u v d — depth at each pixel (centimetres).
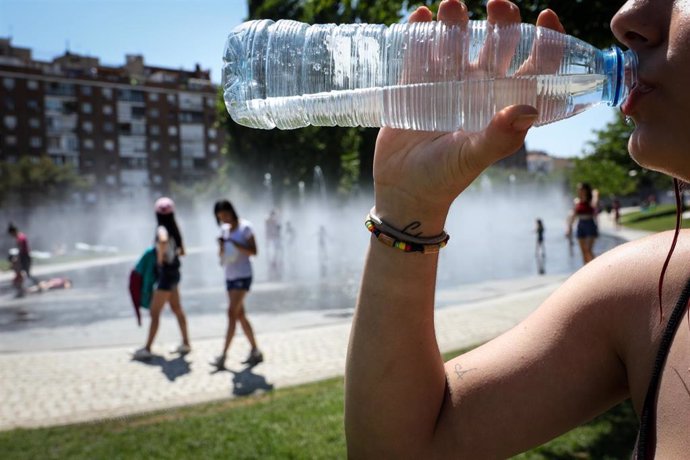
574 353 117
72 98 9519
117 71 10306
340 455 441
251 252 730
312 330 920
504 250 2372
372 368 116
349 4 588
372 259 117
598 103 115
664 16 93
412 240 113
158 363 762
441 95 117
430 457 118
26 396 648
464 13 118
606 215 5841
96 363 773
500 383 120
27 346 913
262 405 573
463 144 103
